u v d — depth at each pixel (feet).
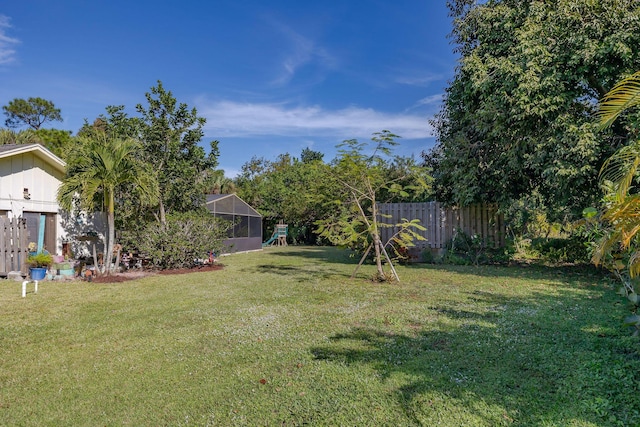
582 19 28.76
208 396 10.52
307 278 31.91
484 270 34.42
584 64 28.30
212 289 27.30
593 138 26.68
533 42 29.81
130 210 40.75
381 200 43.65
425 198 48.37
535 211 42.83
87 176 32.42
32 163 38.88
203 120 45.39
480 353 13.05
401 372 11.66
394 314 18.89
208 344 14.88
